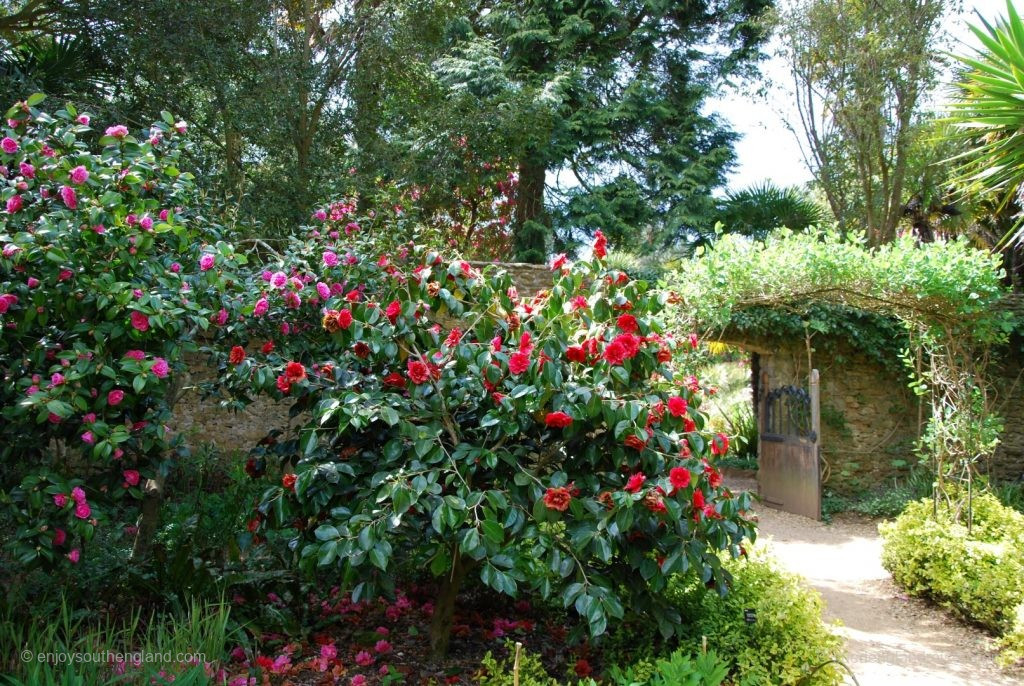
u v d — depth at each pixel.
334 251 4.71
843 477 9.52
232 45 9.27
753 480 10.84
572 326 3.60
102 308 3.23
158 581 3.82
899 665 4.37
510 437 3.39
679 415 3.35
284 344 4.26
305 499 3.32
